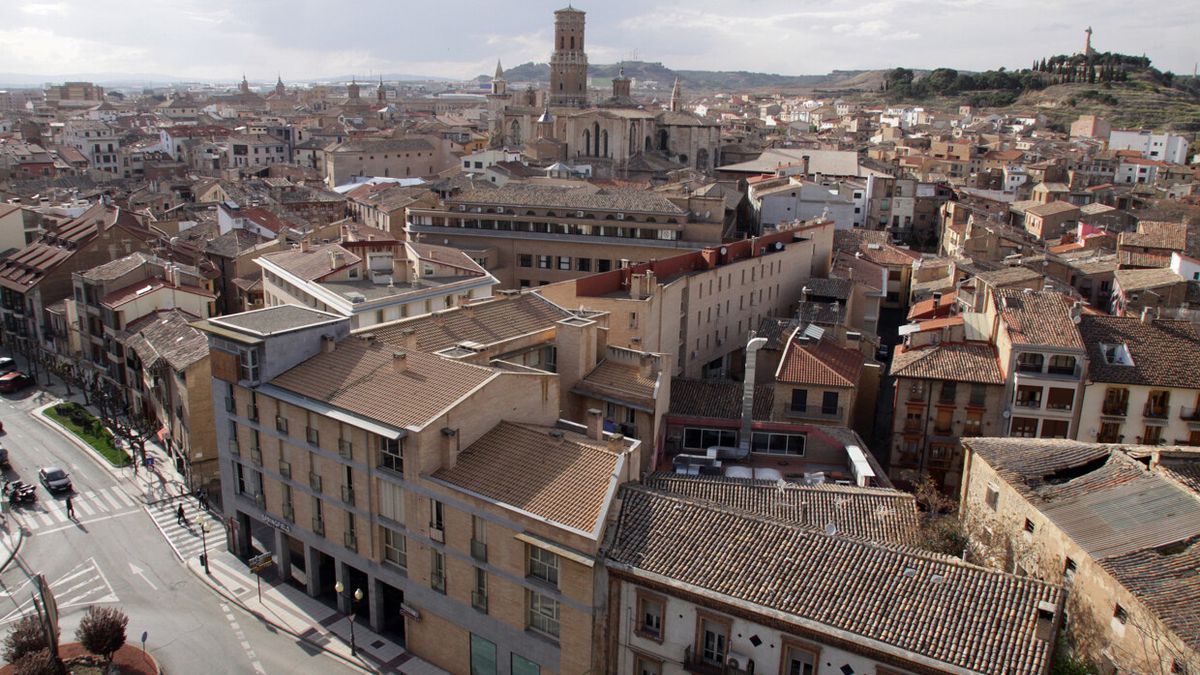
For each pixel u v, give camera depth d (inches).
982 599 1731.1
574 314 3171.8
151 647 2402.8
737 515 2012.8
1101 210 7071.9
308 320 2684.5
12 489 3289.9
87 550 2945.4
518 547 2064.5
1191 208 7076.8
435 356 2464.3
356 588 2578.7
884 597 1765.5
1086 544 1915.6
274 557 2758.4
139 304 4121.6
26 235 5762.8
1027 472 2242.9
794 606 1765.5
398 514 2320.4
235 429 2733.8
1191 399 3080.7
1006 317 3287.4
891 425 3383.4
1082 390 3115.2
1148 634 1685.5
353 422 2276.1
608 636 1995.6
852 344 3590.1
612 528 2009.1
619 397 2844.5
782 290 5113.2
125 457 3659.0
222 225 6186.0
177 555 2906.0
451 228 5383.9
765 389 3420.3
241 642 2431.1
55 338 4785.9
